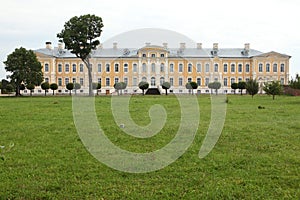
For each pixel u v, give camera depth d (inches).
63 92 3004.4
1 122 616.1
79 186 255.1
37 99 1651.1
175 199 230.1
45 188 252.4
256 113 786.2
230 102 1221.1
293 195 236.2
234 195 236.8
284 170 292.5
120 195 237.0
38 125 571.2
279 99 1514.5
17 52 2375.7
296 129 518.3
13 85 2460.6
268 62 3206.2
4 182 264.7
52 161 324.5
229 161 322.0
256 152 359.6
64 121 628.1
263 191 243.1
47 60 3137.3
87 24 1951.3
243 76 3248.0
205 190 245.6
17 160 328.2
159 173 285.7
